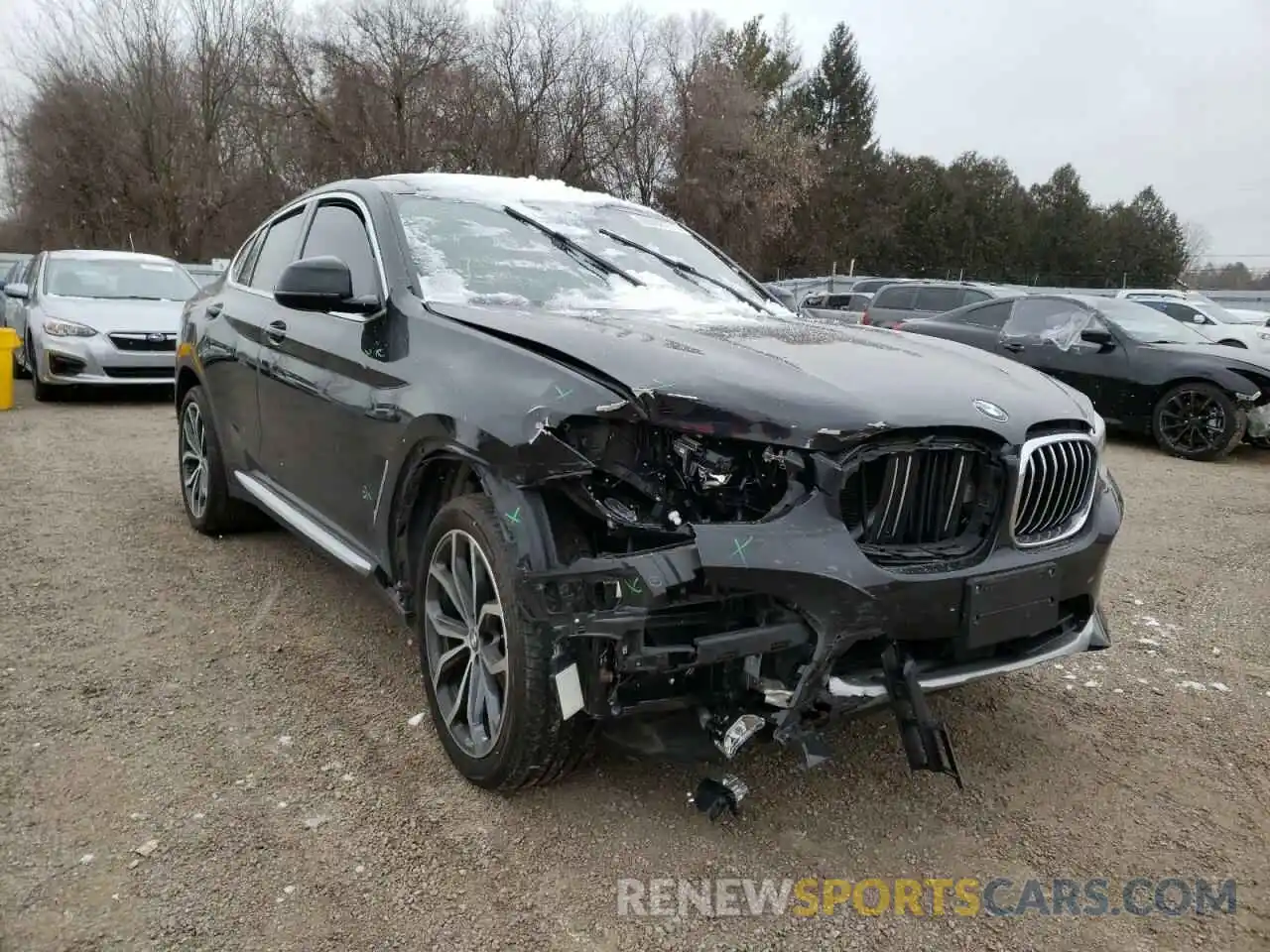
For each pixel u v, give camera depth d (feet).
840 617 7.66
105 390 36.91
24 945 6.94
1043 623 8.75
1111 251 190.08
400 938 7.23
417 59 112.27
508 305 10.75
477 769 8.93
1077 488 9.28
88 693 10.90
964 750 10.45
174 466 23.12
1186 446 30.17
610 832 8.63
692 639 7.76
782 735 7.77
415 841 8.39
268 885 7.75
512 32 113.50
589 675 7.79
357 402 10.66
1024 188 201.16
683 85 120.78
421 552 9.78
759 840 8.63
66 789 8.94
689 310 11.84
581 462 7.80
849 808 9.20
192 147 122.31
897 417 8.05
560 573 7.84
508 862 8.17
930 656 8.47
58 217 127.44
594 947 7.25
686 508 7.89
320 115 113.91
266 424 13.65
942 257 184.03
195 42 119.85
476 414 8.62
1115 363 31.37
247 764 9.55
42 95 121.60
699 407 7.86
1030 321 34.37
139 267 37.45
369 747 9.97
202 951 6.98
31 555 15.72
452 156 113.91
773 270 158.10
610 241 13.39
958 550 8.38
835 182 168.76
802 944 7.38
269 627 13.06
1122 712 11.54
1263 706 11.81
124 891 7.59
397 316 10.57
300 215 14.52
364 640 12.71
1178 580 16.83
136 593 14.16
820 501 7.84
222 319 15.51
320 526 12.21
